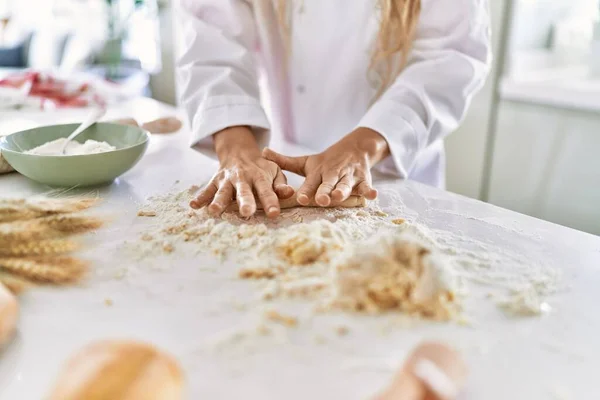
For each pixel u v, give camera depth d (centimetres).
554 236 59
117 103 131
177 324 42
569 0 177
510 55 167
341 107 97
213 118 83
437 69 83
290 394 35
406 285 43
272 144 100
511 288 48
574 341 41
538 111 162
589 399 35
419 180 102
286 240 52
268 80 103
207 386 35
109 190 71
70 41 314
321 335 40
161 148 93
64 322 42
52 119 110
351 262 45
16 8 380
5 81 123
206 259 52
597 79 171
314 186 67
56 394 30
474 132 179
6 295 39
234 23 93
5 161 74
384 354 39
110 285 47
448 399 31
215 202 61
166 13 275
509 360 39
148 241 55
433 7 84
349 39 90
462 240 58
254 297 45
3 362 38
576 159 158
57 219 53
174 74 282
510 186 177
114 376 30
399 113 80
